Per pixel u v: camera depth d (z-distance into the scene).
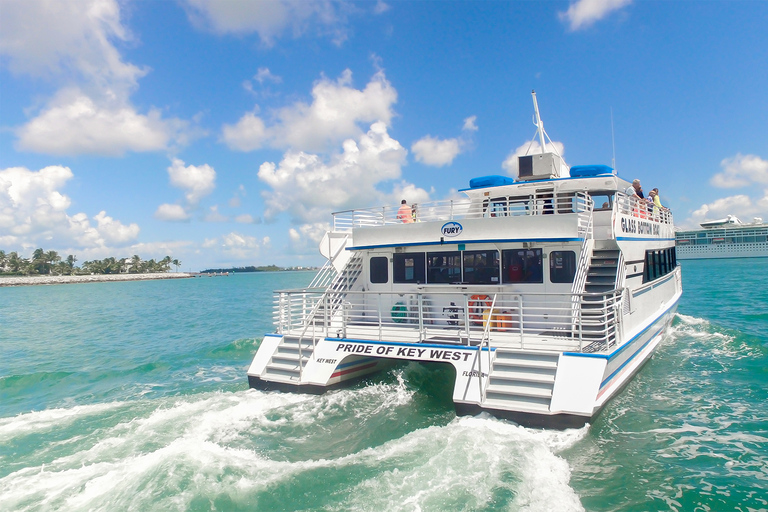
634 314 12.88
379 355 11.20
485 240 12.47
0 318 40.66
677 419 9.87
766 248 137.25
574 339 10.52
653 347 14.98
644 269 15.49
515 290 12.53
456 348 10.32
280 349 12.70
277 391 12.09
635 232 14.71
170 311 43.47
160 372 17.22
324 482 6.94
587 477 7.31
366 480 6.96
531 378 9.34
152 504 6.40
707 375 13.37
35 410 12.84
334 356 11.77
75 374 17.11
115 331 29.59
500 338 11.46
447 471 7.17
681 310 29.27
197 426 9.71
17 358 20.86
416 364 14.01
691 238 150.75
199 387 14.59
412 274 13.86
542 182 14.09
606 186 14.47
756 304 31.56
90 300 66.06
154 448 8.64
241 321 33.59
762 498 6.72
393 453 7.84
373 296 14.39
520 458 7.63
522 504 6.32
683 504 6.57
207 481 6.98
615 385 10.36
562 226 11.72
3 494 6.81
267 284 120.31
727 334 19.39
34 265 172.00
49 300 68.69
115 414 10.84
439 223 13.01
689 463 7.80
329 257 15.15
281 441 8.86
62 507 6.39
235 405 11.02
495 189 14.76
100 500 6.55
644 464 7.75
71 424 10.26
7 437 9.55
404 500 6.40
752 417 9.98
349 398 11.32
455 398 9.77
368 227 13.91
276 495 6.61
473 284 13.01
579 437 8.54
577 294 9.52
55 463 8.12
